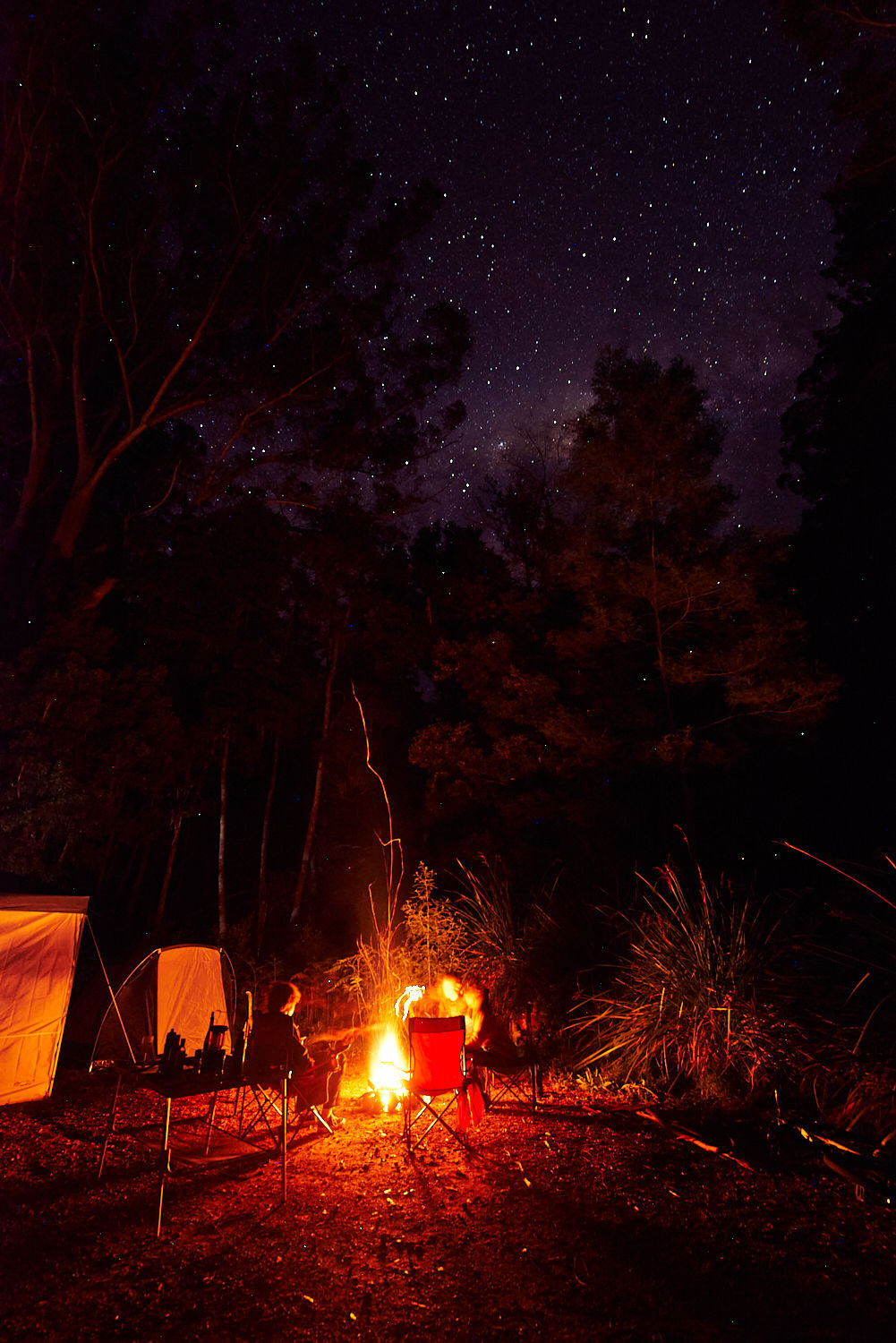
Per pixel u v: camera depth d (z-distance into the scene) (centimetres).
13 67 1625
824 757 1328
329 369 1955
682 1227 409
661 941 749
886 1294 344
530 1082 654
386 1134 575
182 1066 511
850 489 1560
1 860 1293
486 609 1538
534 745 1316
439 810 1422
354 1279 362
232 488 2002
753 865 1130
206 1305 341
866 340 1484
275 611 1823
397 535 1931
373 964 976
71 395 1909
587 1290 350
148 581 1738
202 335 1872
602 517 1098
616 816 1218
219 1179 494
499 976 885
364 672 1953
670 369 1062
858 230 1438
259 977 1394
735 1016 636
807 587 1522
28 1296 350
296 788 2359
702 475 1050
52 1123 623
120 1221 429
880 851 825
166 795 1817
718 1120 566
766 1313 330
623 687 1214
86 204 1691
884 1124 509
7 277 1706
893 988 623
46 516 1814
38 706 1394
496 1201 446
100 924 1670
